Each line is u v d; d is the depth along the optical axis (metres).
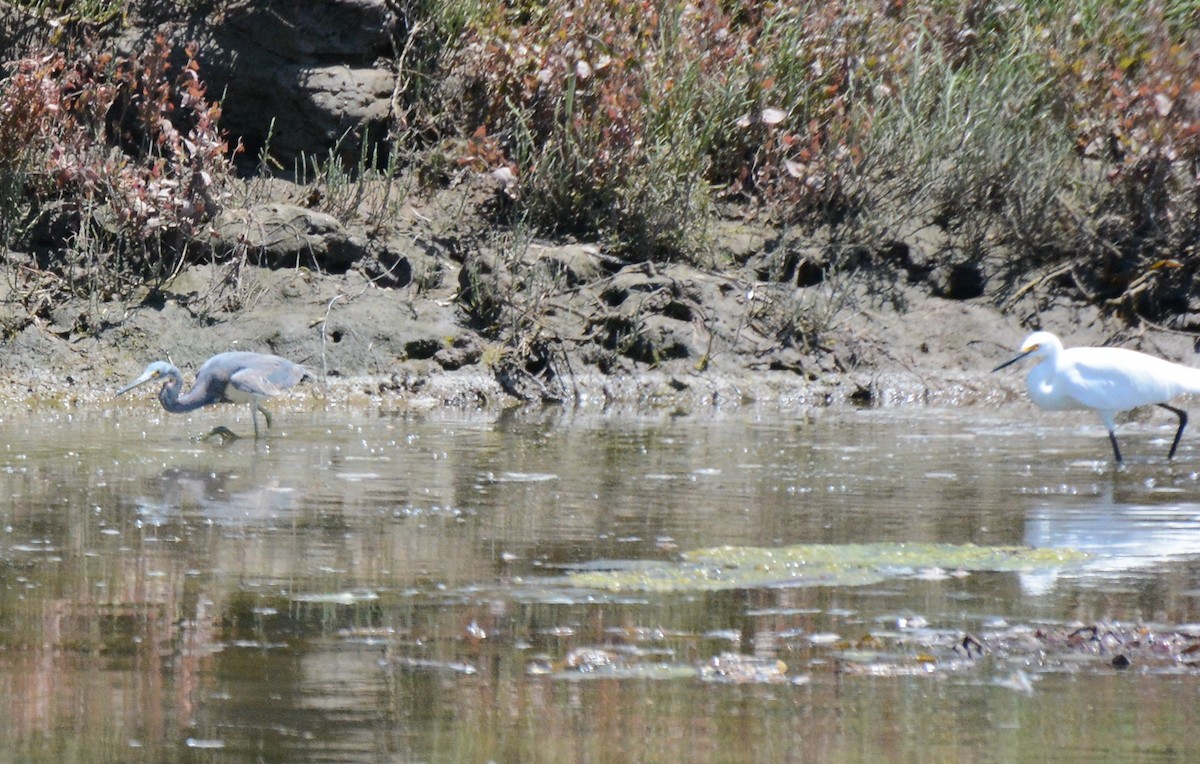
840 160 50.50
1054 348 36.44
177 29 51.22
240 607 21.17
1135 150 49.62
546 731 16.56
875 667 18.80
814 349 48.16
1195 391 35.69
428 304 47.69
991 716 17.11
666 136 50.66
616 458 34.50
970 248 51.47
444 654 19.20
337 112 51.00
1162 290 49.97
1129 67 51.69
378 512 27.80
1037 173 50.84
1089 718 17.05
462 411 43.34
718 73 51.91
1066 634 20.08
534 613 21.06
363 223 49.56
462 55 52.56
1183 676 18.52
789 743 16.23
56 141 47.50
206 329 45.59
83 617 20.59
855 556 24.42
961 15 54.84
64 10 51.31
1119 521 27.31
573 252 49.03
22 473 31.36
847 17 52.53
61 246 47.53
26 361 44.28
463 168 51.34
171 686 17.86
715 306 48.34
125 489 29.72
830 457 34.84
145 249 47.03
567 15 50.78
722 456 34.88
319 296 47.12
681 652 19.38
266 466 32.78
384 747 16.03
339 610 21.12
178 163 48.59
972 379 47.62
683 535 25.98
